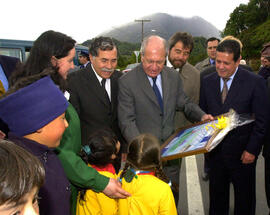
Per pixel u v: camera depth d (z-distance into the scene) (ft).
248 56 153.58
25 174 1.73
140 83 6.95
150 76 6.89
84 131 7.59
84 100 7.40
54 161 3.82
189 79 9.86
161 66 6.64
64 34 4.68
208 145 4.91
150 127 7.07
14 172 1.68
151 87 6.97
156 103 6.97
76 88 7.37
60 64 4.50
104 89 7.52
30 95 3.10
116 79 7.93
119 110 7.11
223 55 6.66
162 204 4.91
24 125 3.12
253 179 7.67
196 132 6.33
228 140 7.29
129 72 7.25
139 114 7.11
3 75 5.56
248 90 6.95
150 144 5.04
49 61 4.32
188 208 9.63
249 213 7.89
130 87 6.97
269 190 8.35
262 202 9.72
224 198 8.11
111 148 5.88
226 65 6.72
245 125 7.17
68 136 4.62
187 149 5.31
